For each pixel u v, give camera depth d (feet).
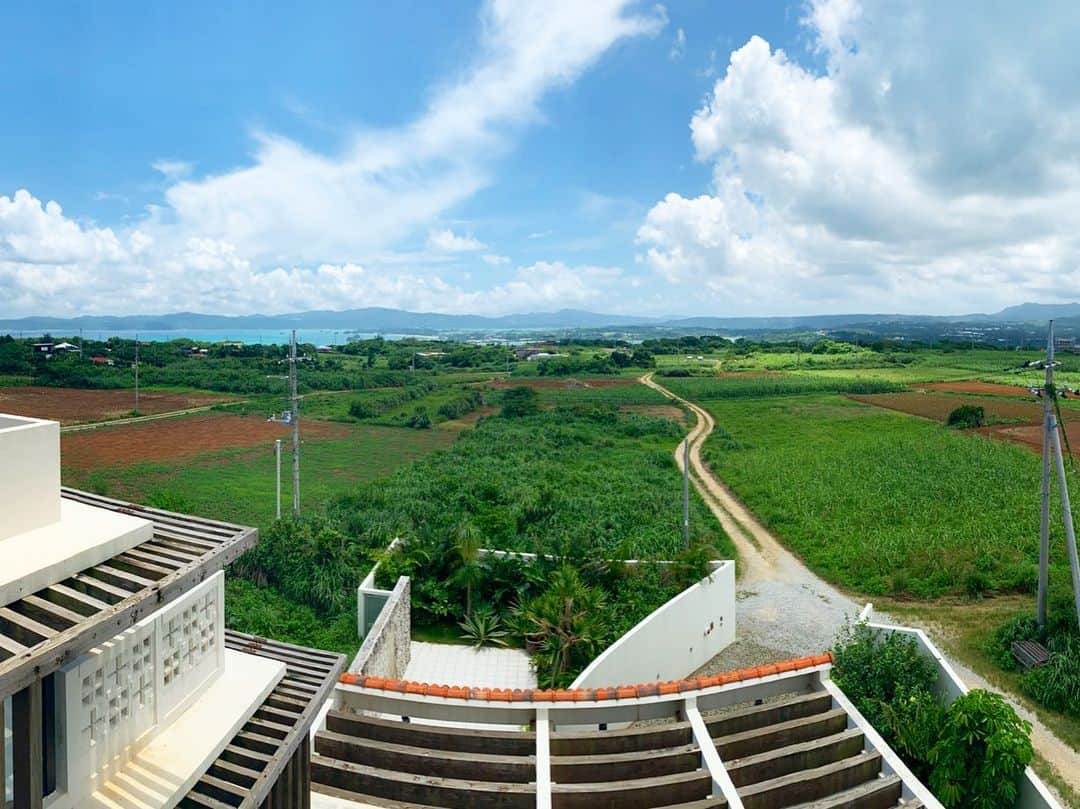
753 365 449.06
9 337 392.88
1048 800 44.62
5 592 21.39
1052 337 73.46
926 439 183.73
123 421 229.04
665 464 172.65
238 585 86.99
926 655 59.98
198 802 25.11
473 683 67.87
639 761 38.63
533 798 35.42
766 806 37.70
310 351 448.65
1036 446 173.88
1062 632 72.54
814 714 45.70
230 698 29.48
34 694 20.16
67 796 22.09
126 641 24.38
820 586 95.91
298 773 30.09
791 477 146.20
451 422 251.80
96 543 25.14
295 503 105.50
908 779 38.96
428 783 35.99
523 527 110.42
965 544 100.53
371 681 42.63
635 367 471.21
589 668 58.08
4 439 24.41
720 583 78.23
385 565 79.05
